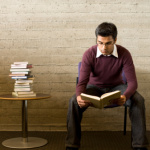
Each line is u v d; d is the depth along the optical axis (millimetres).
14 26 3016
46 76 3045
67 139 2078
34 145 2385
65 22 3016
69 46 3031
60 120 3072
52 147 2375
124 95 2021
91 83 2432
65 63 3041
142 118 2045
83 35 3021
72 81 3055
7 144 2406
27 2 3004
